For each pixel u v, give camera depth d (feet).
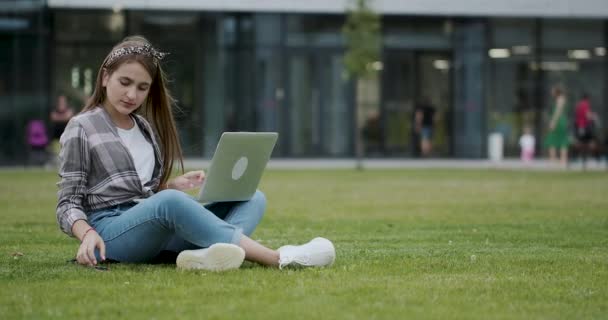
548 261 24.41
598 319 16.57
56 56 102.94
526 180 70.74
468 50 110.63
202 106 106.83
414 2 107.55
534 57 111.24
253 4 105.60
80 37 103.19
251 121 108.06
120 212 22.20
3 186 63.16
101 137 22.27
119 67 21.86
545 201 49.93
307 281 19.94
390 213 42.50
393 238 31.27
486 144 111.24
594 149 97.86
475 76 111.04
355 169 89.86
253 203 23.41
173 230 21.56
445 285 19.88
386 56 110.22
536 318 16.48
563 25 111.45
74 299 18.04
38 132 96.22
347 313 16.56
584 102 90.33
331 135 109.81
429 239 30.99
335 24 108.68
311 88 108.99
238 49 107.24
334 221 38.37
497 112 111.45
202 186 22.16
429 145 111.55
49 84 102.01
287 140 108.88
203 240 21.47
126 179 22.39
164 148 23.44
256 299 17.89
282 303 17.51
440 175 78.23
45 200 50.88
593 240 30.50
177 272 21.07
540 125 111.75
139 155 22.88
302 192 57.62
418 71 110.73
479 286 19.83
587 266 23.43
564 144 95.40
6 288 19.33
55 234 32.53
